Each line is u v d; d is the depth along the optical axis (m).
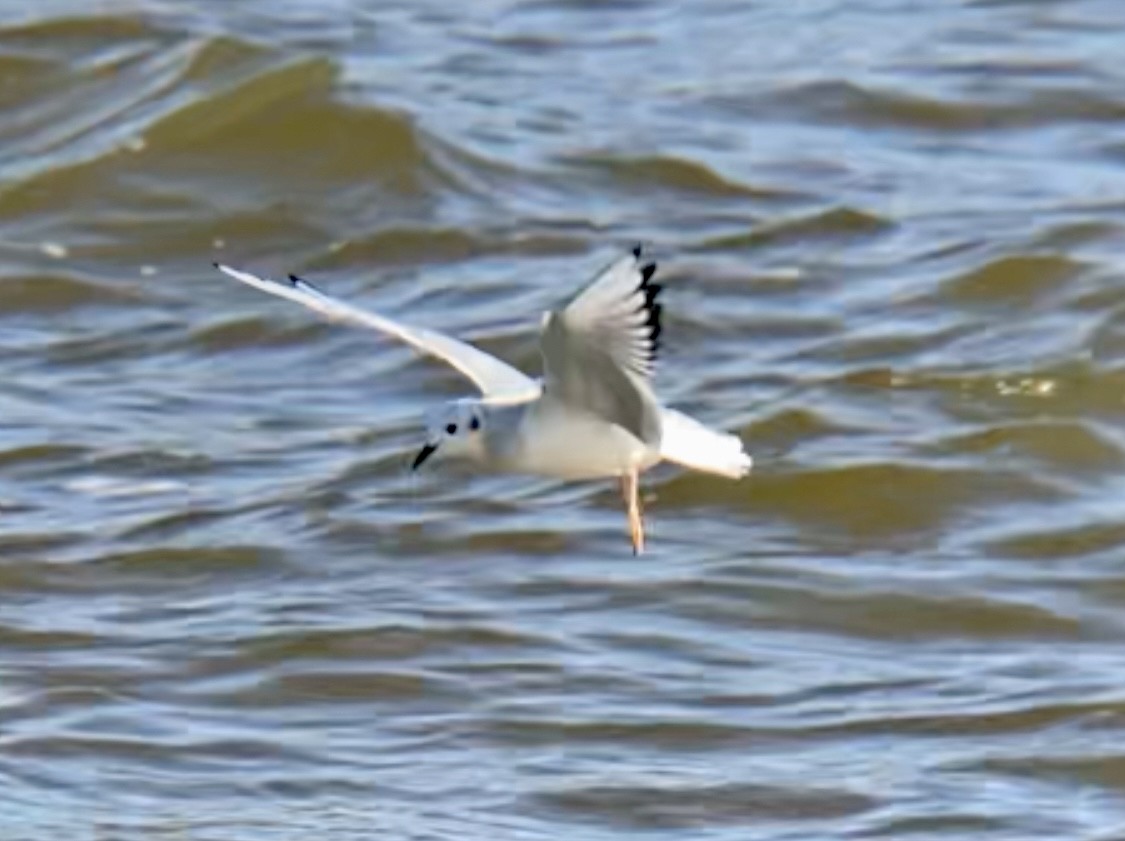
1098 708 16.31
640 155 23.89
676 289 22.03
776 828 15.11
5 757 15.75
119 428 20.22
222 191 23.48
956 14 26.52
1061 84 25.09
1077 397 20.19
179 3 25.73
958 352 20.86
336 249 22.91
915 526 18.64
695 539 18.42
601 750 15.94
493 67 25.44
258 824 15.02
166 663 16.89
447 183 23.47
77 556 18.31
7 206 23.34
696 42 26.17
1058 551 18.33
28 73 24.67
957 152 24.14
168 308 22.14
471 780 15.57
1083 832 15.05
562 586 17.84
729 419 19.95
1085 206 22.94
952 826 15.09
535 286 22.23
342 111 24.00
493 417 11.99
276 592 17.84
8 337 21.75
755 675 16.81
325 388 20.86
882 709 16.39
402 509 18.83
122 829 14.93
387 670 16.80
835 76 25.27
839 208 23.12
